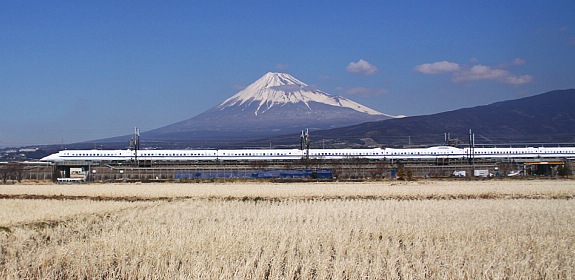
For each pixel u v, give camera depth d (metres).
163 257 30.52
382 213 51.75
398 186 98.62
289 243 35.28
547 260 29.94
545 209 56.38
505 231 40.56
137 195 83.69
